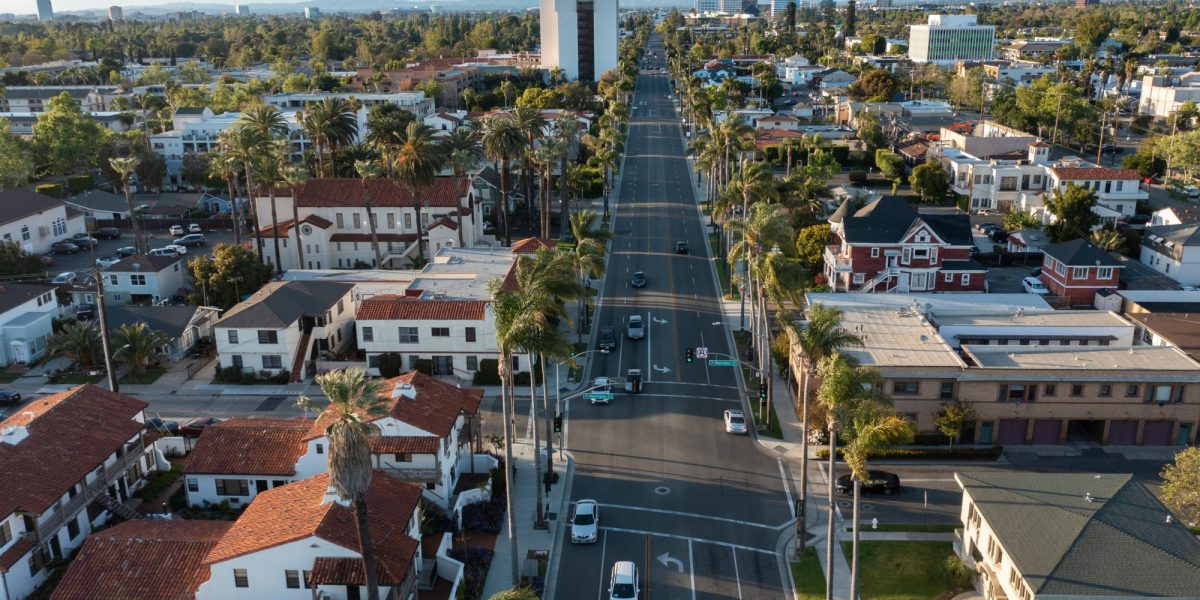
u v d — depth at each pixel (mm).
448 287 90750
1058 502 48469
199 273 98375
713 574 52406
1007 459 65750
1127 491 49469
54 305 95875
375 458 59125
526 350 54094
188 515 58531
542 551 54719
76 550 54375
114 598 45938
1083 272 95812
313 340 85438
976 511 50188
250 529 48125
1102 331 77500
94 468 56094
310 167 151000
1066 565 43062
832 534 47625
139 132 180625
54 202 130125
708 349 88562
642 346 89750
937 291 99750
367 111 193750
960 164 148750
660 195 162625
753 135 136000
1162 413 66938
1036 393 66812
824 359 50719
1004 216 137875
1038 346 72562
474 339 82062
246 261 99500
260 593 46250
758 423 72562
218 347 82250
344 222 119625
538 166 124562
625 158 198750
